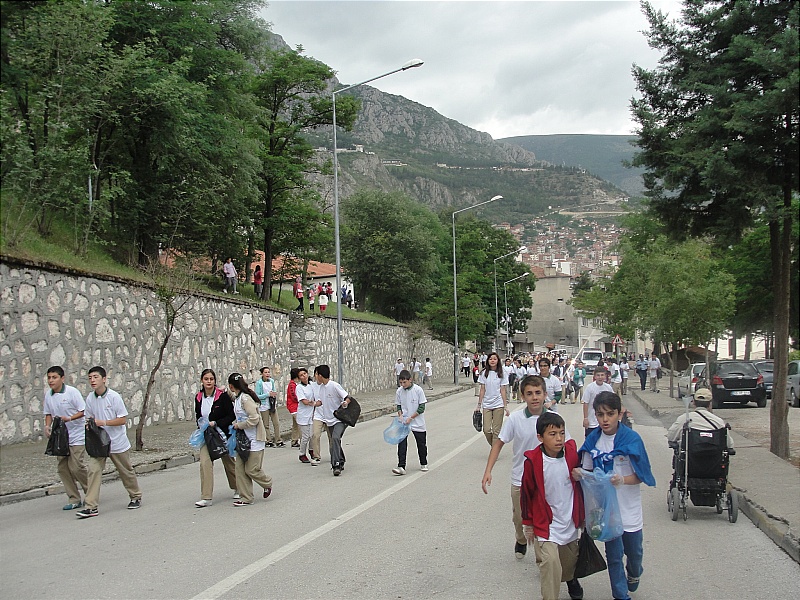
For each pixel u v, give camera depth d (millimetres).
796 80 11289
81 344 16562
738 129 12164
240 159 25469
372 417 26766
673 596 6094
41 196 17812
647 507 9953
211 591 6133
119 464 9891
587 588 6383
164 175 23844
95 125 20766
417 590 6172
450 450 16031
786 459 13695
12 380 14352
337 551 7473
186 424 20266
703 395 9352
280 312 29719
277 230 34219
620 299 38938
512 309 85562
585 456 5789
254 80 31156
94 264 18750
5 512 9828
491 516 9180
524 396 7234
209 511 9703
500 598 5957
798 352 42125
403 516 9195
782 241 13703
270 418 18906
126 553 7461
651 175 14312
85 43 17641
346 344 38125
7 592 6168
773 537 8031
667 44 13703
